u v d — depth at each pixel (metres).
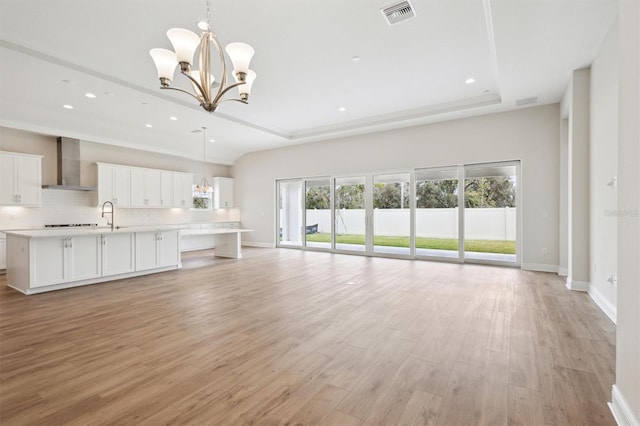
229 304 3.72
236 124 6.95
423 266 6.19
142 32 3.46
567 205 5.27
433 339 2.70
